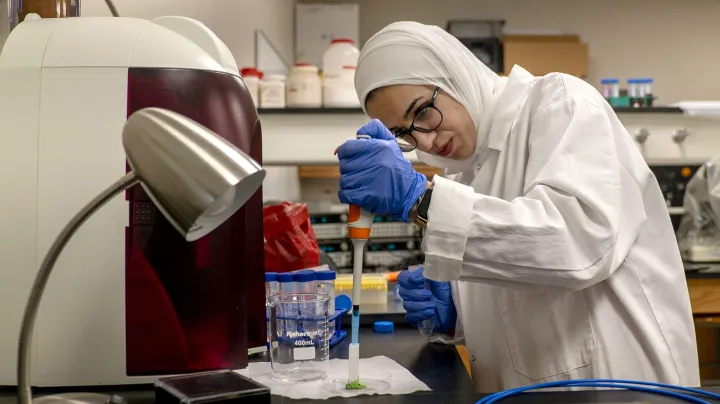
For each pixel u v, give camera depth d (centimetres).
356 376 100
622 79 552
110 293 96
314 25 538
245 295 101
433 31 146
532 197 118
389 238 378
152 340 97
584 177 117
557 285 116
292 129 265
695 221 317
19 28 103
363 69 148
